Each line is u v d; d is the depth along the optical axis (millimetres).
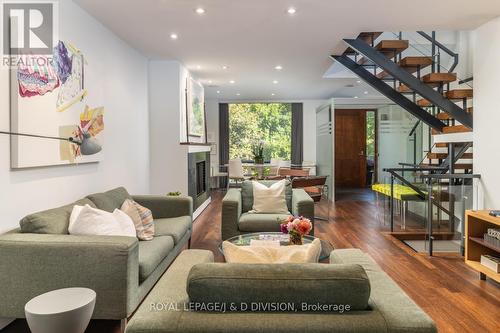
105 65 3836
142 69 5109
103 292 2094
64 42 2996
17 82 2418
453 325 2377
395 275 3297
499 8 3424
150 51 4863
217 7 3338
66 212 2576
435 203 4098
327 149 7895
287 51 4902
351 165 9258
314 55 5133
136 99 4855
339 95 9047
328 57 5266
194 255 1956
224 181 9734
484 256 3217
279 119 9844
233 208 3873
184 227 3611
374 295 1387
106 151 3857
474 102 4074
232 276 1228
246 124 9859
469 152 4754
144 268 2404
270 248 1583
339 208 6738
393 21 3764
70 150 3055
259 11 3445
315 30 4031
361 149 9234
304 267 1272
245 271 1247
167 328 1166
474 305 2672
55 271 2080
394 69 4586
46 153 2717
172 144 5457
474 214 3268
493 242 3117
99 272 2086
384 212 6215
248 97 9336
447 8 3412
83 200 2975
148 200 3932
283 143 9812
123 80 4363
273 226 3811
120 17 3555
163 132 5449
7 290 2094
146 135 5316
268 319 1177
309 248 1571
